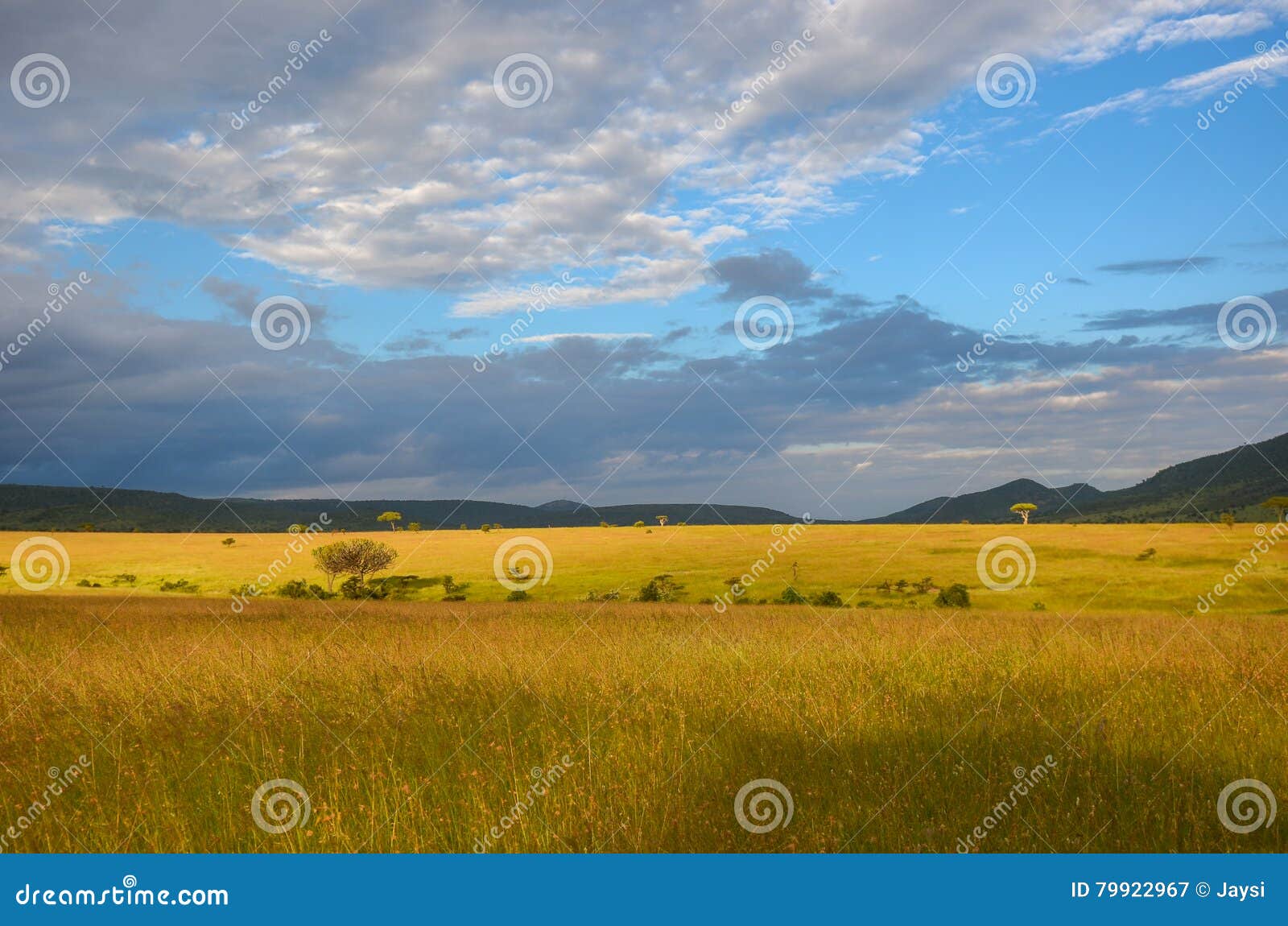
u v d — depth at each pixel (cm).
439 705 960
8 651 1455
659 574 7156
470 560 8319
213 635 1712
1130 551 7600
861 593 6209
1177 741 777
